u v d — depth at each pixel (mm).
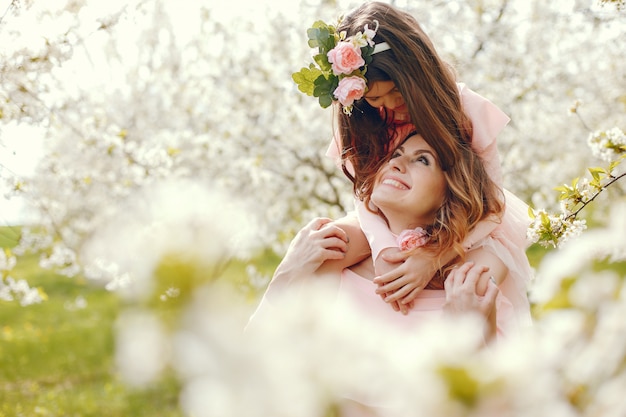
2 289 4449
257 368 417
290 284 2270
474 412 434
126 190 5355
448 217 2162
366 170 2406
